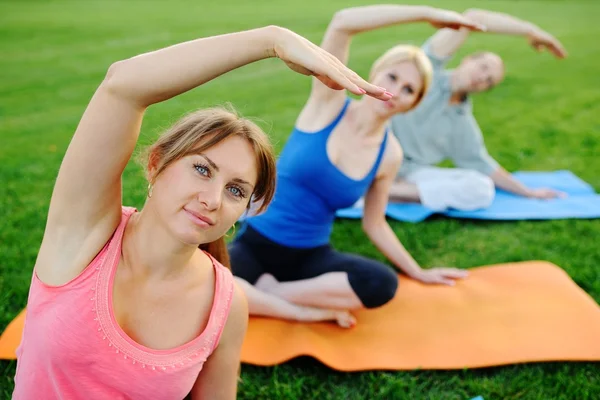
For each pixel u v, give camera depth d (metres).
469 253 3.85
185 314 1.54
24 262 3.40
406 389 2.64
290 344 2.82
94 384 1.50
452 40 4.41
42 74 7.95
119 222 1.53
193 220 1.39
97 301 1.44
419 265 3.68
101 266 1.46
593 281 3.55
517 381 2.70
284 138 5.93
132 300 1.49
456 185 4.30
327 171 2.86
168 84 1.29
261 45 1.32
